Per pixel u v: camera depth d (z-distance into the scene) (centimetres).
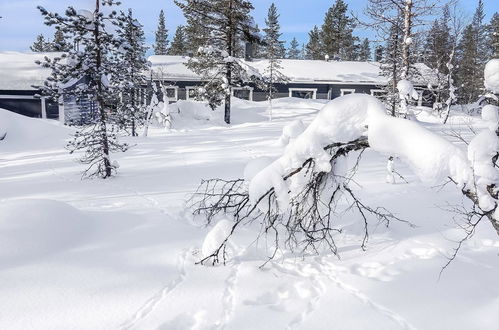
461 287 677
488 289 669
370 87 4341
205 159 1805
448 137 1800
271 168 705
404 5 1568
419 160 571
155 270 735
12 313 582
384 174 1518
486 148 548
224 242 769
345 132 658
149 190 1305
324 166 677
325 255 834
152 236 893
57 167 1711
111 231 913
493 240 894
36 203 890
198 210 1013
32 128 2527
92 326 561
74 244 827
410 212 1091
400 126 597
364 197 1232
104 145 1504
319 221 827
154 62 4362
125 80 1541
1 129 2384
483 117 608
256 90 4341
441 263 774
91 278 693
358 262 795
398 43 1767
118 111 1558
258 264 782
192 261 778
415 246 859
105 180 1458
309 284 704
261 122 3375
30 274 691
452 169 554
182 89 4125
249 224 998
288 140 815
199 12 3309
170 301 631
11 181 1466
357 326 575
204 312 603
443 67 3962
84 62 1464
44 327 555
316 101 4112
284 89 4362
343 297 656
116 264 751
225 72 3444
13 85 3238
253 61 4706
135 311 601
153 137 2675
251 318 591
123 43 1519
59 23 1361
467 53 5078
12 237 769
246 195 840
